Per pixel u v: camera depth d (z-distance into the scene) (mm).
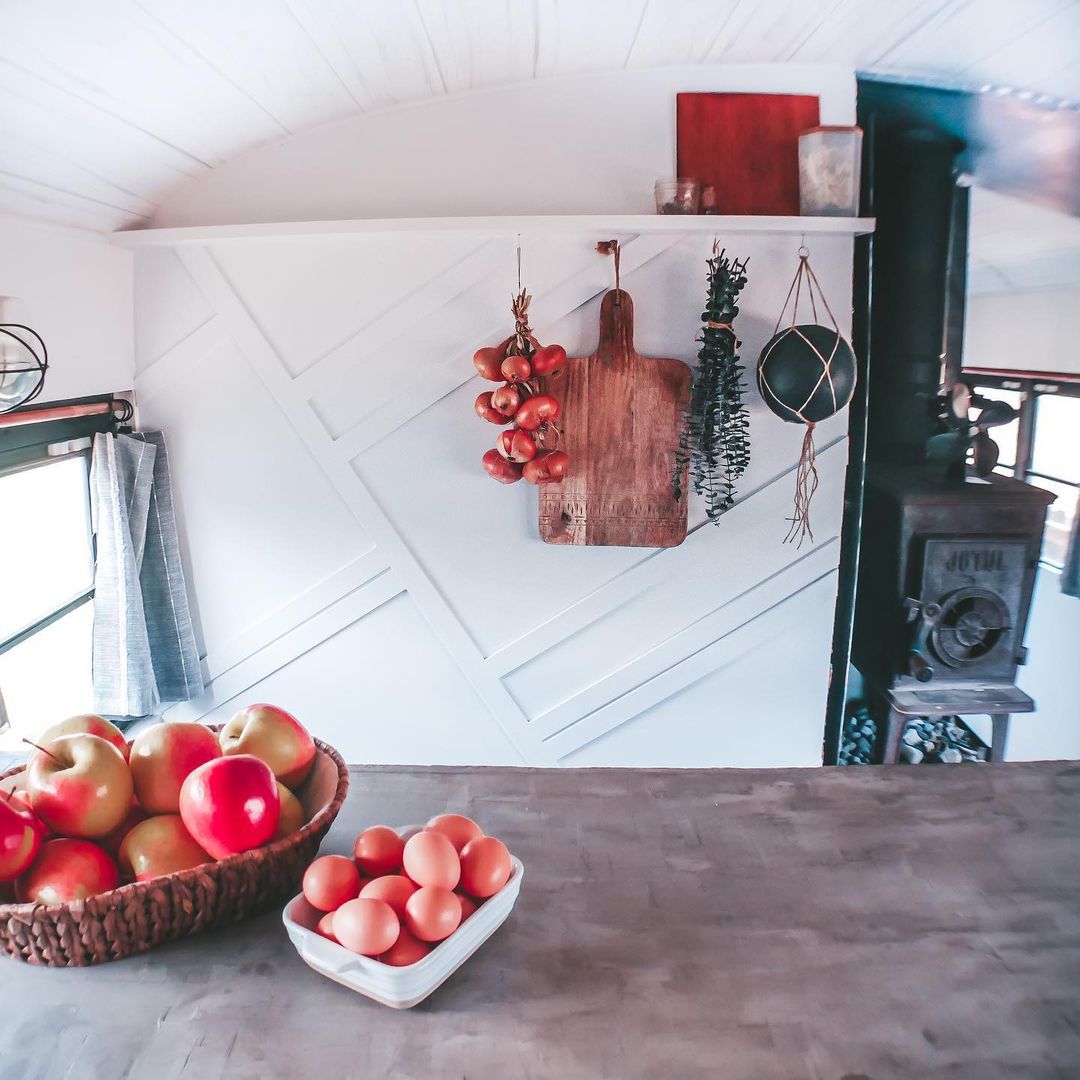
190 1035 919
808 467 2627
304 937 972
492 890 1022
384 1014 946
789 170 2514
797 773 1415
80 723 1140
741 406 2436
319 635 2766
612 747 2826
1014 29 2059
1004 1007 964
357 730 2838
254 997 969
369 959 930
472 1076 871
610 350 2516
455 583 2721
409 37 1954
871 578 2713
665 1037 920
